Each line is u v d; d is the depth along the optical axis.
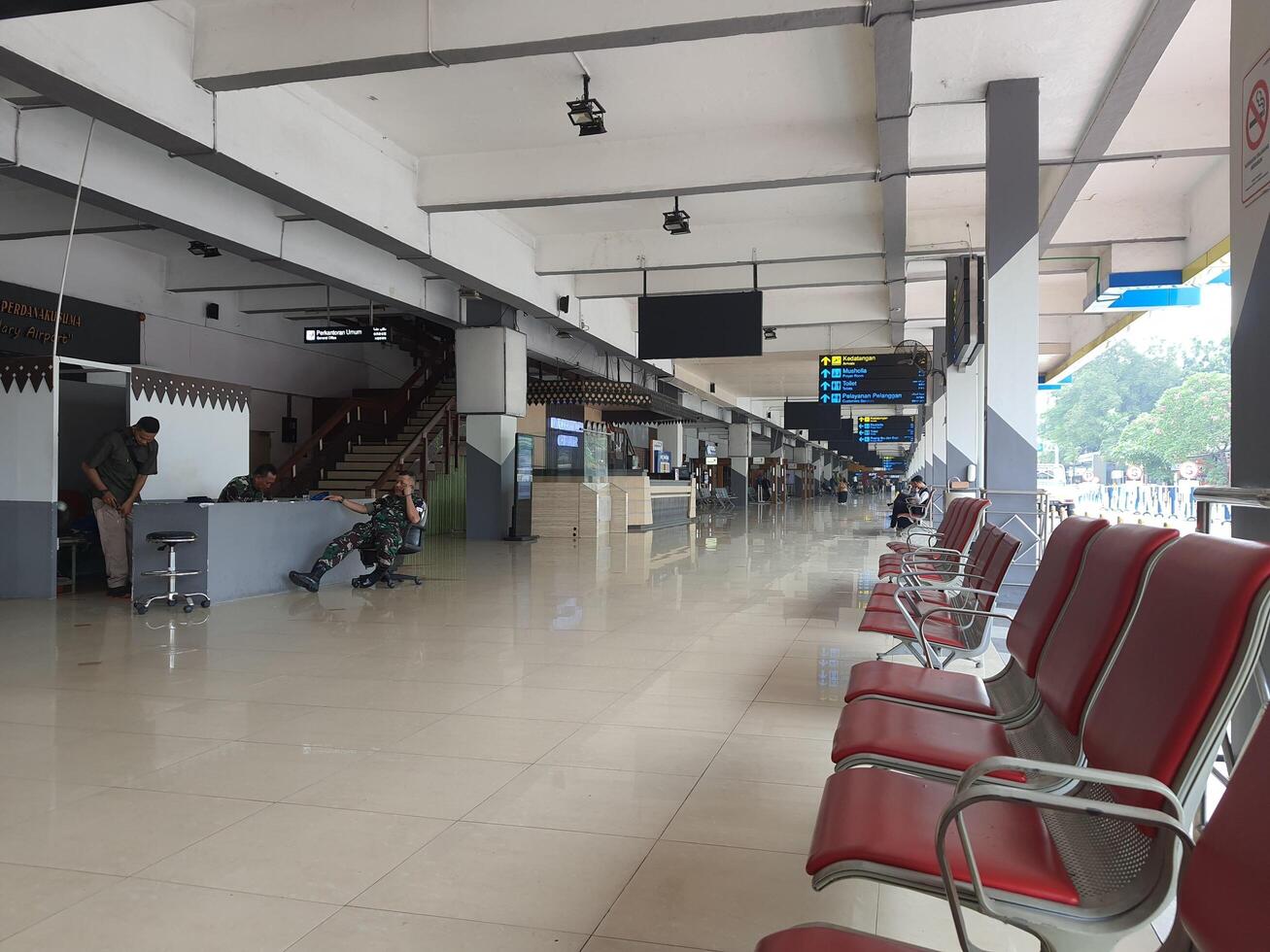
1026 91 6.77
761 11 5.33
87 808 3.06
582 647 5.98
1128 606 1.88
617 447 23.66
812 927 1.41
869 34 6.57
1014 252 6.85
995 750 2.21
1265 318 3.10
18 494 8.22
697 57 6.93
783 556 12.93
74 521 10.42
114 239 13.26
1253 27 3.15
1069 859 1.66
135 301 13.85
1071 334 17.83
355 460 18.12
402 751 3.72
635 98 7.68
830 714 4.30
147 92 6.02
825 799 1.90
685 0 5.43
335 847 2.75
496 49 5.79
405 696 4.65
